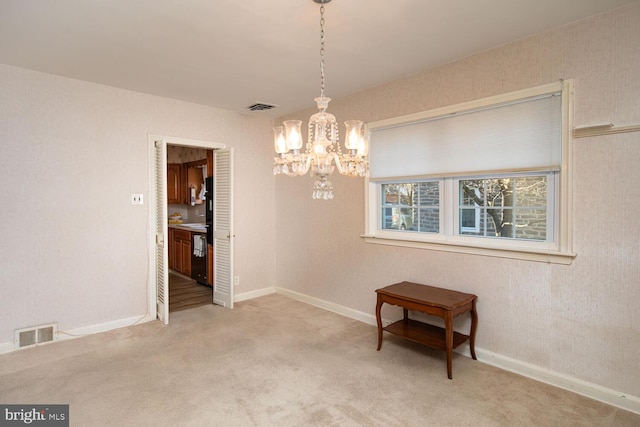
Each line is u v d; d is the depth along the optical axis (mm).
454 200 3025
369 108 3541
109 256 3494
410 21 2227
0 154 2912
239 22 2213
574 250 2326
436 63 2934
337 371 2639
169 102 3861
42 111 3092
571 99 2305
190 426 1991
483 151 2756
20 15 2109
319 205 4164
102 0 1951
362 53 2711
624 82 2113
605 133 2178
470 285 2848
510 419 2057
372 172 3566
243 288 4562
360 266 3711
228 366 2713
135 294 3670
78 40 2459
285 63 2893
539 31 2396
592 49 2215
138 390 2363
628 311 2135
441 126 3014
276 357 2871
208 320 3758
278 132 1879
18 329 3008
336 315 3904
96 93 3379
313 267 4277
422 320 3162
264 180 4730
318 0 1965
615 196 2164
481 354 2795
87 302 3371
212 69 3014
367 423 2025
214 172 4379
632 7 2070
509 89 2578
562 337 2393
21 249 3021
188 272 5809
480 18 2201
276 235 4844
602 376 2236
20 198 3010
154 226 3777
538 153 2475
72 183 3264
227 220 4211
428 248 3104
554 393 2328
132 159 3617
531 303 2523
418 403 2223
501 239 2744
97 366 2705
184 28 2289
